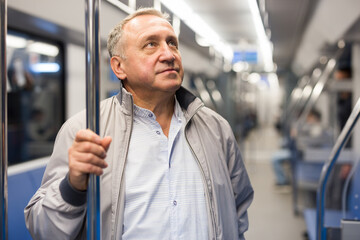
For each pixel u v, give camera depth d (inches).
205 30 194.4
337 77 250.5
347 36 213.6
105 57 162.9
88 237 41.5
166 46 56.1
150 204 53.7
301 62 447.2
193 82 287.1
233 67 357.7
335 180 199.2
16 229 102.1
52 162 55.4
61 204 47.4
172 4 118.3
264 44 286.7
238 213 66.8
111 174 53.4
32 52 175.5
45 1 119.9
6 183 46.8
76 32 152.4
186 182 56.4
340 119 254.5
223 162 60.7
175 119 60.3
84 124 55.3
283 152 322.0
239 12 166.4
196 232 55.2
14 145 199.5
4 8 45.7
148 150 56.1
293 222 221.1
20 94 194.1
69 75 192.9
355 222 85.7
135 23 57.5
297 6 162.9
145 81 55.9
